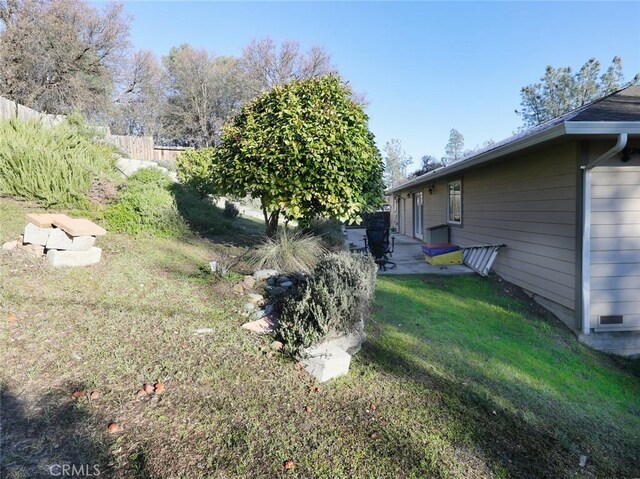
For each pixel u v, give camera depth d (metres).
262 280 4.45
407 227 15.90
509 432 2.54
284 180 5.02
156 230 5.79
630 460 2.64
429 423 2.42
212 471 1.75
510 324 4.95
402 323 4.36
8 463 1.60
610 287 4.91
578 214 4.89
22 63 14.80
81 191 5.87
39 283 3.40
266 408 2.28
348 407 2.45
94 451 1.74
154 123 26.03
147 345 2.73
